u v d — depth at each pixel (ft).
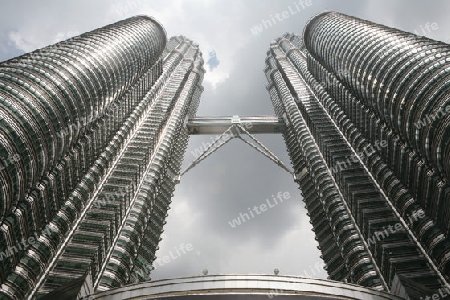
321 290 153.69
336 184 402.11
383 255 281.13
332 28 436.35
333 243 372.38
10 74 263.29
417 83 271.69
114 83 374.84
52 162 259.60
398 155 311.68
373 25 394.73
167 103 612.70
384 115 315.99
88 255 286.46
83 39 380.58
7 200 209.05
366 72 336.49
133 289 157.17
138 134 494.18
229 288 150.71
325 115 524.93
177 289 152.35
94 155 370.32
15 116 228.02
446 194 244.63
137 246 357.82
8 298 220.84
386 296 158.40
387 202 332.19
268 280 154.81
